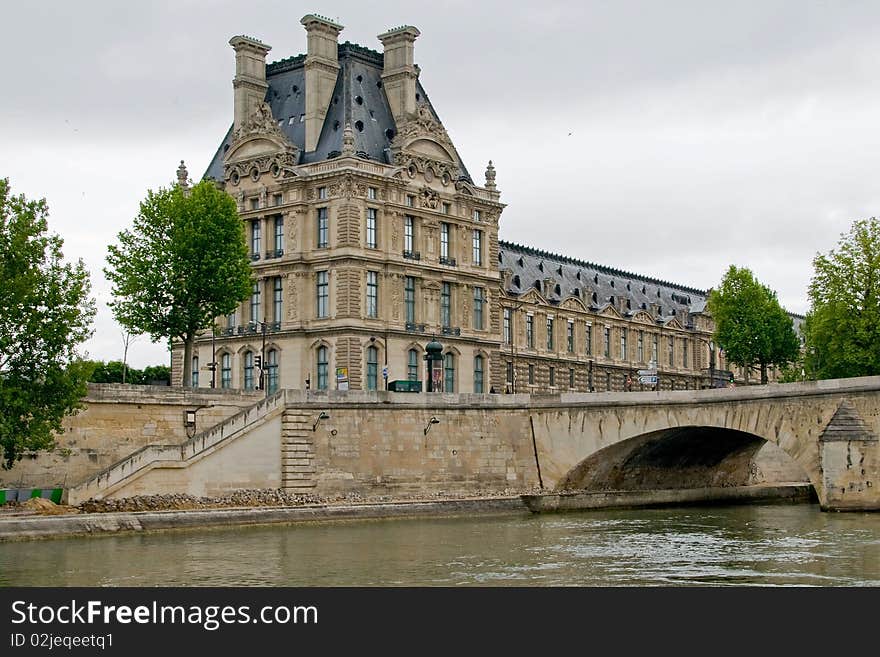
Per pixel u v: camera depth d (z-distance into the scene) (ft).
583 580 191.72
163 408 295.07
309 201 401.90
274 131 412.16
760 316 492.95
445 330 420.77
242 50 426.10
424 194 417.49
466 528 269.03
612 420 326.65
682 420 316.40
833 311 369.91
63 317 255.70
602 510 324.80
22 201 257.14
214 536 244.83
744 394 306.76
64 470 278.26
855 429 288.71
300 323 398.62
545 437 335.67
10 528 228.43
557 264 571.69
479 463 330.75
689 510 330.13
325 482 305.12
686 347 647.15
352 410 311.06
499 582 189.57
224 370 418.92
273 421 297.74
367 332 393.09
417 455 320.70
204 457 281.33
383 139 417.49
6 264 252.42
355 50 422.00
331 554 219.41
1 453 267.80
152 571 196.44
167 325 336.29
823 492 293.23
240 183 420.77
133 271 333.83
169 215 336.08
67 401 256.52
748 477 407.03
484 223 442.50
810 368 435.12
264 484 294.66
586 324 566.36
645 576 195.62
